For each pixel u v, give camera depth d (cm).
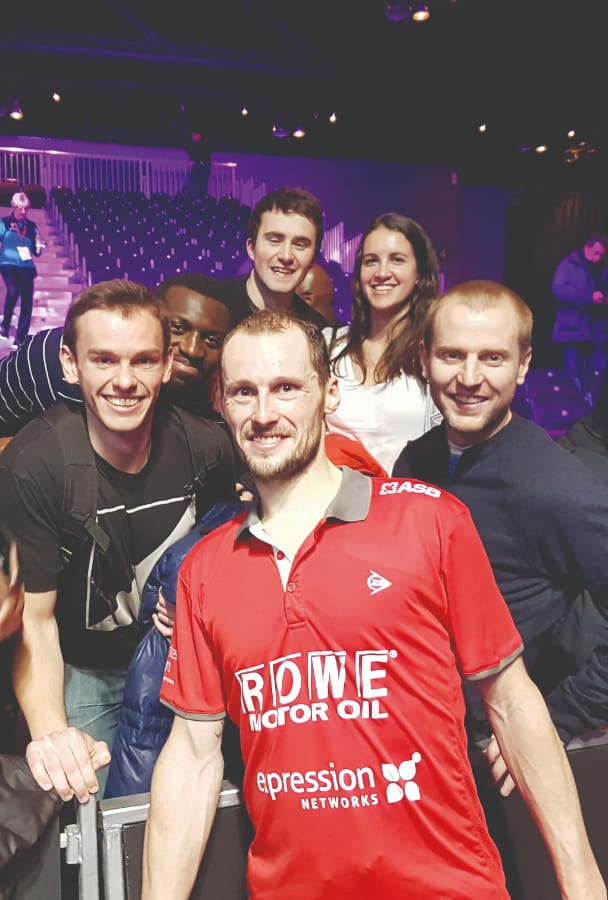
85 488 186
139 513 195
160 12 775
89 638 201
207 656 136
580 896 129
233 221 1022
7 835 130
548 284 1145
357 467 172
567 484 160
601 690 152
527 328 173
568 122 905
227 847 142
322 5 757
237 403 132
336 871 125
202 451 202
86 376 181
